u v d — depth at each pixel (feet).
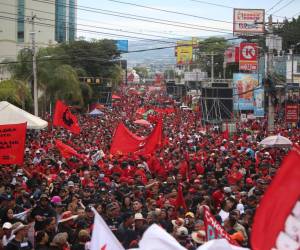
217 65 434.30
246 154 97.45
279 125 196.95
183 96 463.01
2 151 61.46
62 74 216.74
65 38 444.55
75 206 46.96
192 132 169.68
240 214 45.32
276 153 102.32
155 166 81.61
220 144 122.31
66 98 222.07
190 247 36.65
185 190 58.90
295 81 276.82
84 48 306.55
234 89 233.14
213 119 230.27
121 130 88.33
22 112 79.36
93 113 251.60
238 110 233.55
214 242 23.53
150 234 26.94
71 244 39.47
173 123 213.87
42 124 78.64
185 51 472.85
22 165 70.18
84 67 307.37
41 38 335.88
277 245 22.91
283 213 22.97
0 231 39.09
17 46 326.24
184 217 46.83
